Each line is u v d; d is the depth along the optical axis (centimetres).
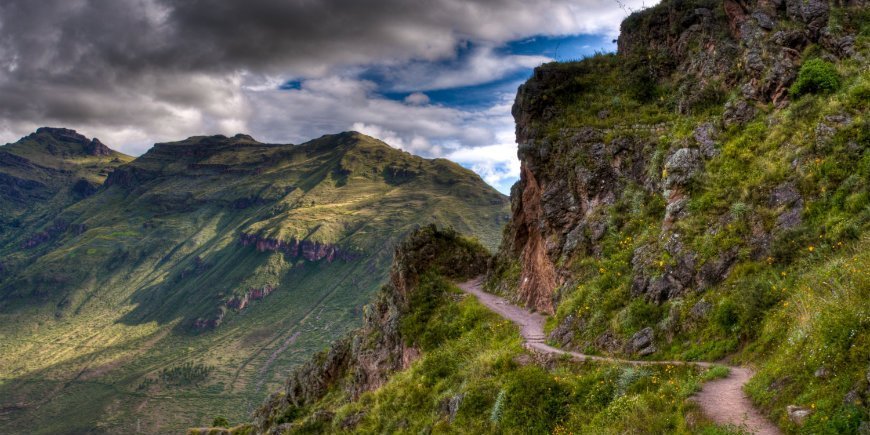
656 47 3812
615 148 3148
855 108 2111
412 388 3023
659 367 1756
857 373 1127
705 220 2202
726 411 1320
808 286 1606
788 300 1630
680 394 1481
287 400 5928
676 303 1992
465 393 2364
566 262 2972
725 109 2720
